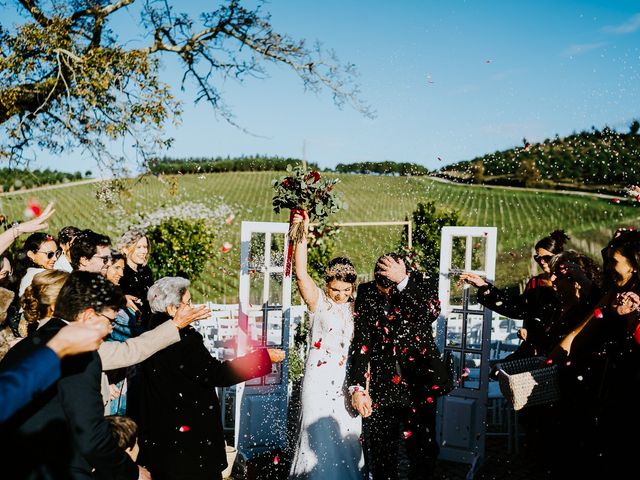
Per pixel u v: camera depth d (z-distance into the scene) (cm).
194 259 1055
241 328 468
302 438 352
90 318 222
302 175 360
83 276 229
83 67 864
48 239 429
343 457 347
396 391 371
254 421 473
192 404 289
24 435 193
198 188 2711
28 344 208
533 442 450
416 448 399
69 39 908
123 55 892
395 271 372
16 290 436
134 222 2011
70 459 203
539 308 441
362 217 2047
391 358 371
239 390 469
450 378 384
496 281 1452
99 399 212
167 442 285
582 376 346
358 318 367
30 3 877
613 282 345
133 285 450
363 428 389
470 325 703
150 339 278
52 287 273
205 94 1091
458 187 2295
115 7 960
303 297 358
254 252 490
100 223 2016
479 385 454
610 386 310
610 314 320
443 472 439
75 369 206
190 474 285
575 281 383
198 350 292
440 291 468
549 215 1831
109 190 948
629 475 288
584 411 343
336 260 361
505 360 467
